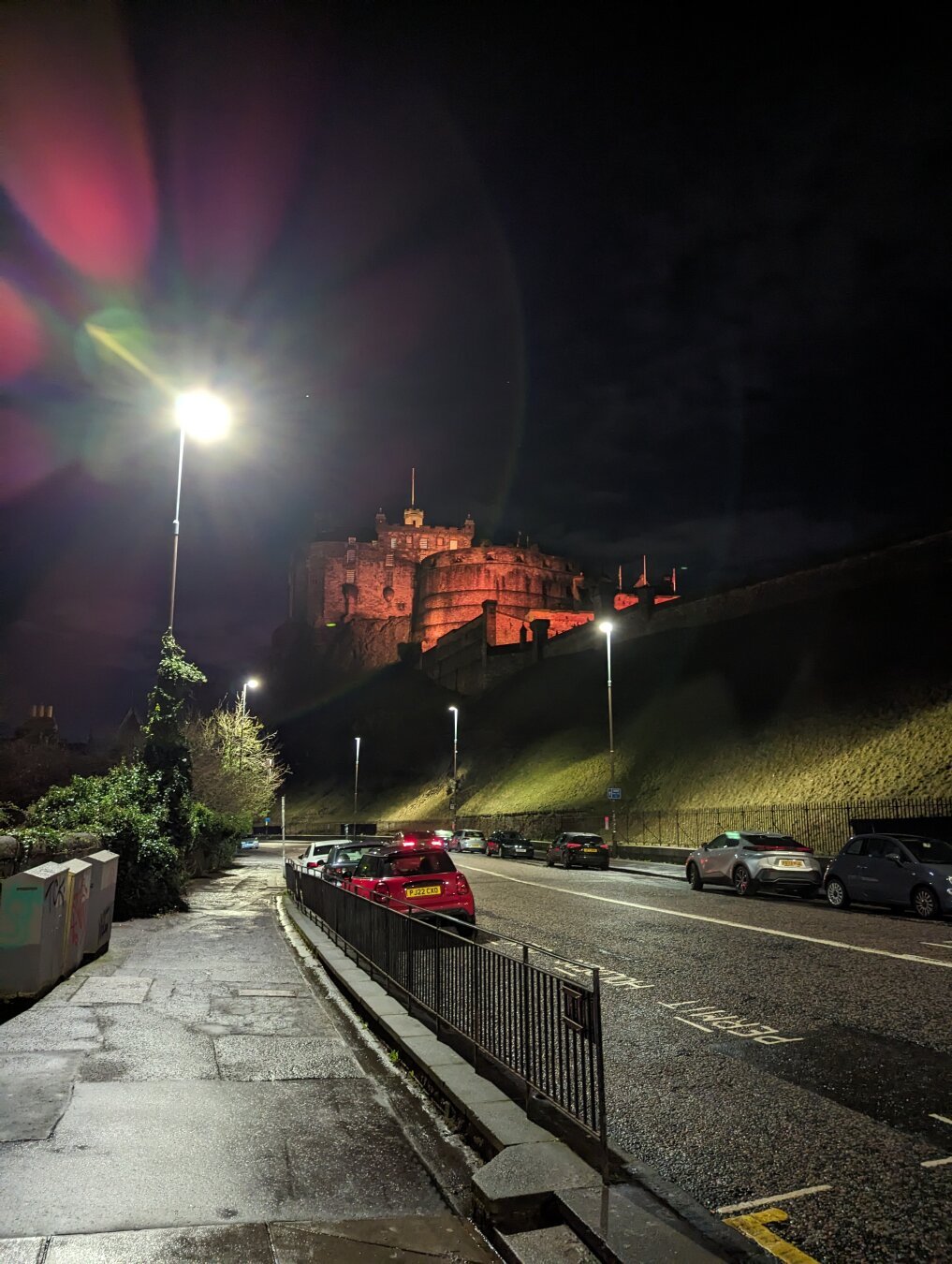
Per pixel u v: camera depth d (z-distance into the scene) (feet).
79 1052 23.50
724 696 177.99
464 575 469.98
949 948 42.19
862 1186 15.74
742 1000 31.58
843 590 181.06
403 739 364.17
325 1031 27.20
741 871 74.49
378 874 51.13
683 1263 12.01
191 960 40.75
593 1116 15.67
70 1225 13.53
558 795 190.60
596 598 282.36
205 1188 15.11
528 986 18.84
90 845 49.34
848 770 120.26
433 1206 14.87
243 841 228.43
